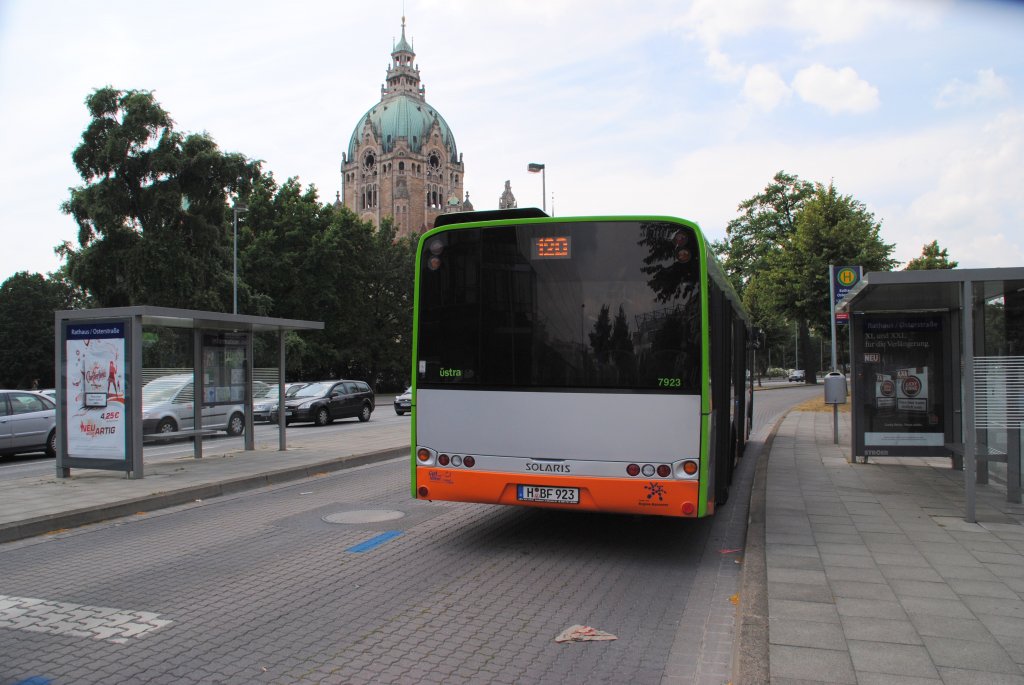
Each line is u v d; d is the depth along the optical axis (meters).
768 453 13.93
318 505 9.65
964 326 7.82
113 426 11.15
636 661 4.46
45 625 5.10
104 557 6.98
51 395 20.27
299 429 23.73
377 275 63.12
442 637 4.86
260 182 53.38
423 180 129.62
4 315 59.56
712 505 7.00
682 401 6.63
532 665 4.39
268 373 15.45
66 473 11.38
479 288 7.18
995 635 4.47
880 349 11.98
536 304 7.01
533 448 6.91
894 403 11.98
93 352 11.29
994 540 7.02
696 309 6.70
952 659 4.10
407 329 65.62
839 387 15.62
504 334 7.07
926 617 4.80
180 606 5.50
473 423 7.10
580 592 5.89
